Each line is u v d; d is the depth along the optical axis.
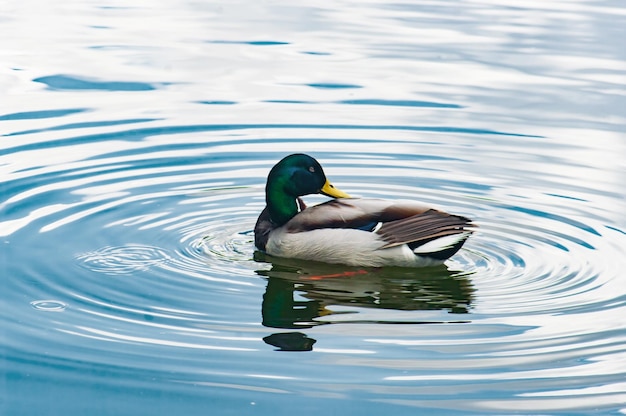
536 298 11.02
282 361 9.61
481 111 17.55
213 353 9.77
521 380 9.27
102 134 16.23
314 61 20.22
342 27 22.86
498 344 9.93
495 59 20.36
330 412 8.78
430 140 16.28
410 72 19.59
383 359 9.66
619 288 11.21
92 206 13.47
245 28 22.77
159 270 11.69
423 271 11.95
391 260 12.00
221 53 20.73
